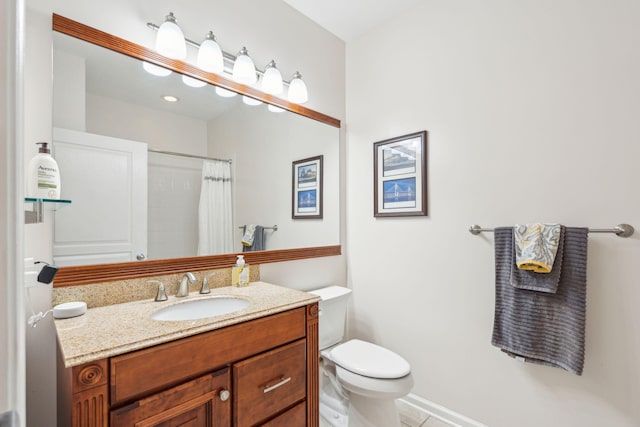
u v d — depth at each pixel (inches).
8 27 11.1
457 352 66.9
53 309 40.6
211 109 62.5
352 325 88.6
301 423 49.6
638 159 47.6
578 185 52.7
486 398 62.6
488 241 62.8
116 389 31.8
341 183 89.0
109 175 49.6
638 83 47.7
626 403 48.1
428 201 72.0
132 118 52.2
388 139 80.0
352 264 88.7
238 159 66.6
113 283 48.7
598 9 51.2
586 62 52.2
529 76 58.1
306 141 80.3
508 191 60.3
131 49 51.1
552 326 52.0
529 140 57.9
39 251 42.3
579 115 52.8
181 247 57.4
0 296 10.8
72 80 45.9
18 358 11.0
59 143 44.8
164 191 55.9
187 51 57.9
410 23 76.6
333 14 79.4
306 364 50.9
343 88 90.8
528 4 58.6
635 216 47.7
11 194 11.1
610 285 49.7
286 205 75.5
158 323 38.8
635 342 47.6
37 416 41.5
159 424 34.4
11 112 11.2
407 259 75.8
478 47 64.8
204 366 38.2
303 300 50.8
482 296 63.4
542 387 55.8
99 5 48.2
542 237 52.5
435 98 71.3
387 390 53.7
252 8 68.3
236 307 53.0
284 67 74.6
